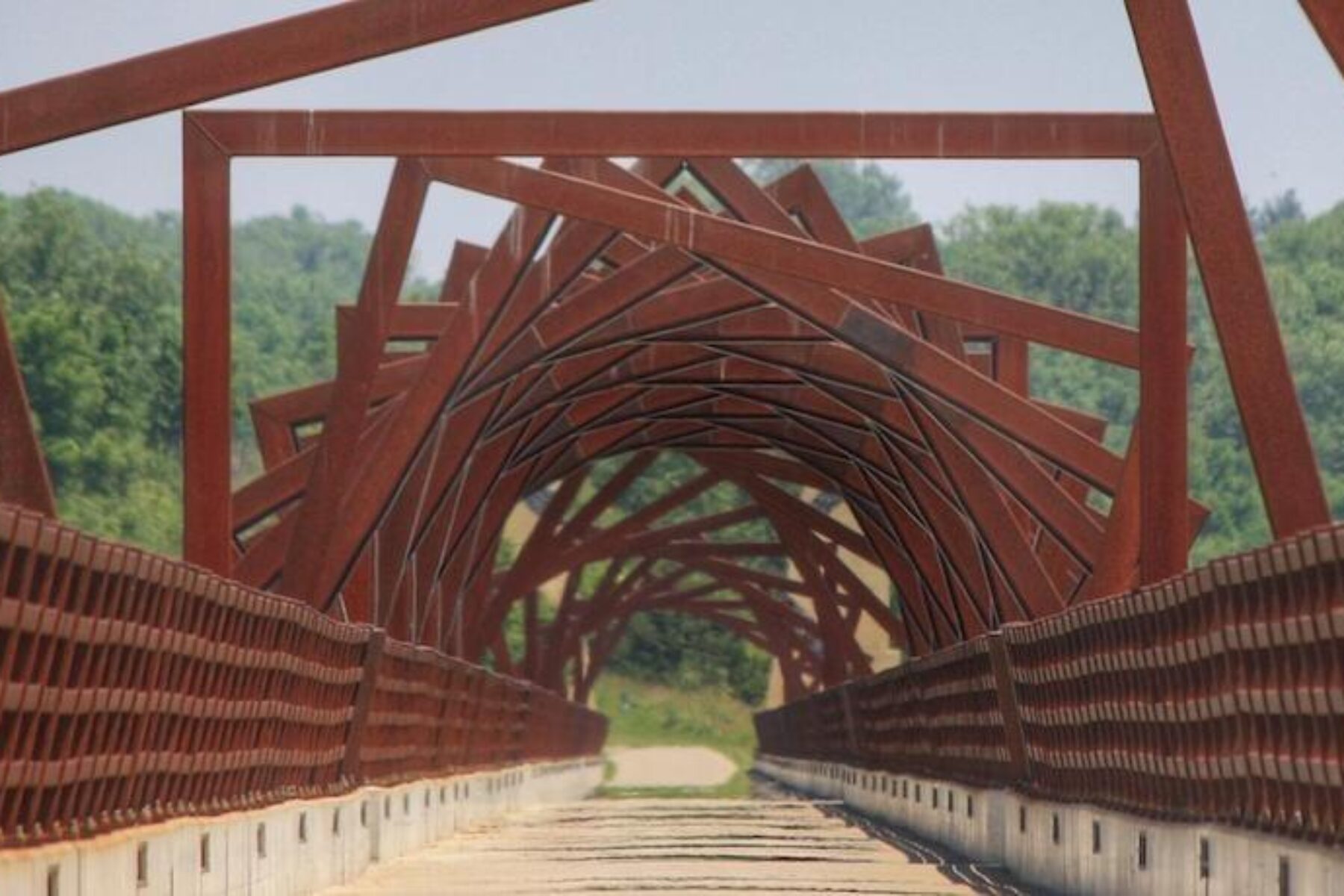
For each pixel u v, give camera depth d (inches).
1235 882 1384.1
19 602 1027.9
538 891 1961.1
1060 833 2042.3
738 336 3240.7
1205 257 1380.4
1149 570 2118.6
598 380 3582.7
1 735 1042.7
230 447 2114.9
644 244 3122.5
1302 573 1208.2
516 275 2620.6
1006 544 2930.6
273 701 1808.6
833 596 5659.5
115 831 1285.7
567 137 2246.6
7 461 1546.5
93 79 1724.9
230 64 1727.4
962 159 2282.2
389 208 2358.5
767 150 2267.5
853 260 2513.5
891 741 3878.0
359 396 2357.3
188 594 1391.5
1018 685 2347.4
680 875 2150.6
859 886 2022.6
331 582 2581.2
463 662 3602.4
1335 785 1160.2
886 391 3280.0
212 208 2151.8
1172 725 1576.0
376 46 1713.8
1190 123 1382.9
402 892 2004.2
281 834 1834.4
